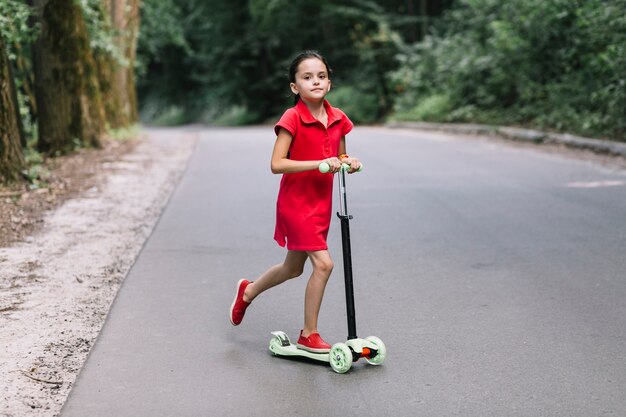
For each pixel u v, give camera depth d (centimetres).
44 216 844
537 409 350
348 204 906
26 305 522
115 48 1783
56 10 1446
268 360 422
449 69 2344
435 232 746
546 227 749
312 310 412
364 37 3253
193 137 2189
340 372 400
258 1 3544
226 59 4075
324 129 404
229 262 648
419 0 3253
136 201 955
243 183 1111
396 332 463
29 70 1617
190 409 358
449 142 1697
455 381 386
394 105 2845
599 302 512
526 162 1253
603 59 1418
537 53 1816
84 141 1518
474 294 540
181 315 504
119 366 413
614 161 1205
